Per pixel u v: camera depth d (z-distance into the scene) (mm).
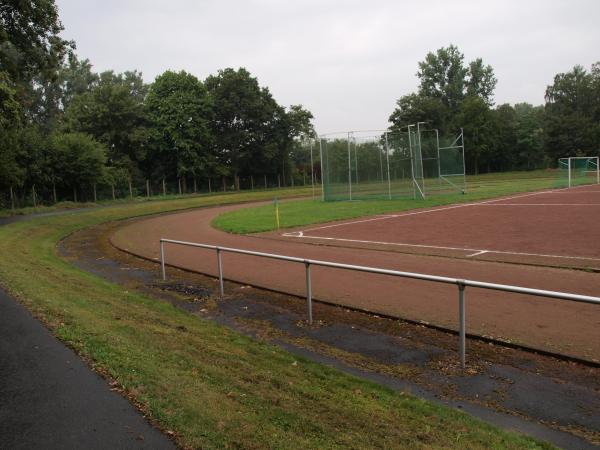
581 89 98625
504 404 5398
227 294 10852
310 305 8484
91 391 4703
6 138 34438
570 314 8148
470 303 9016
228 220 27188
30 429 3975
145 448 3680
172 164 65188
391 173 35875
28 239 21219
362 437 4270
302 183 82188
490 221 21078
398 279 11156
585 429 4812
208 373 5496
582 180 52656
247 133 71875
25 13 29938
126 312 8367
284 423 4344
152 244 19938
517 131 87812
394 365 6609
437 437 4430
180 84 63375
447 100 99438
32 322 7016
